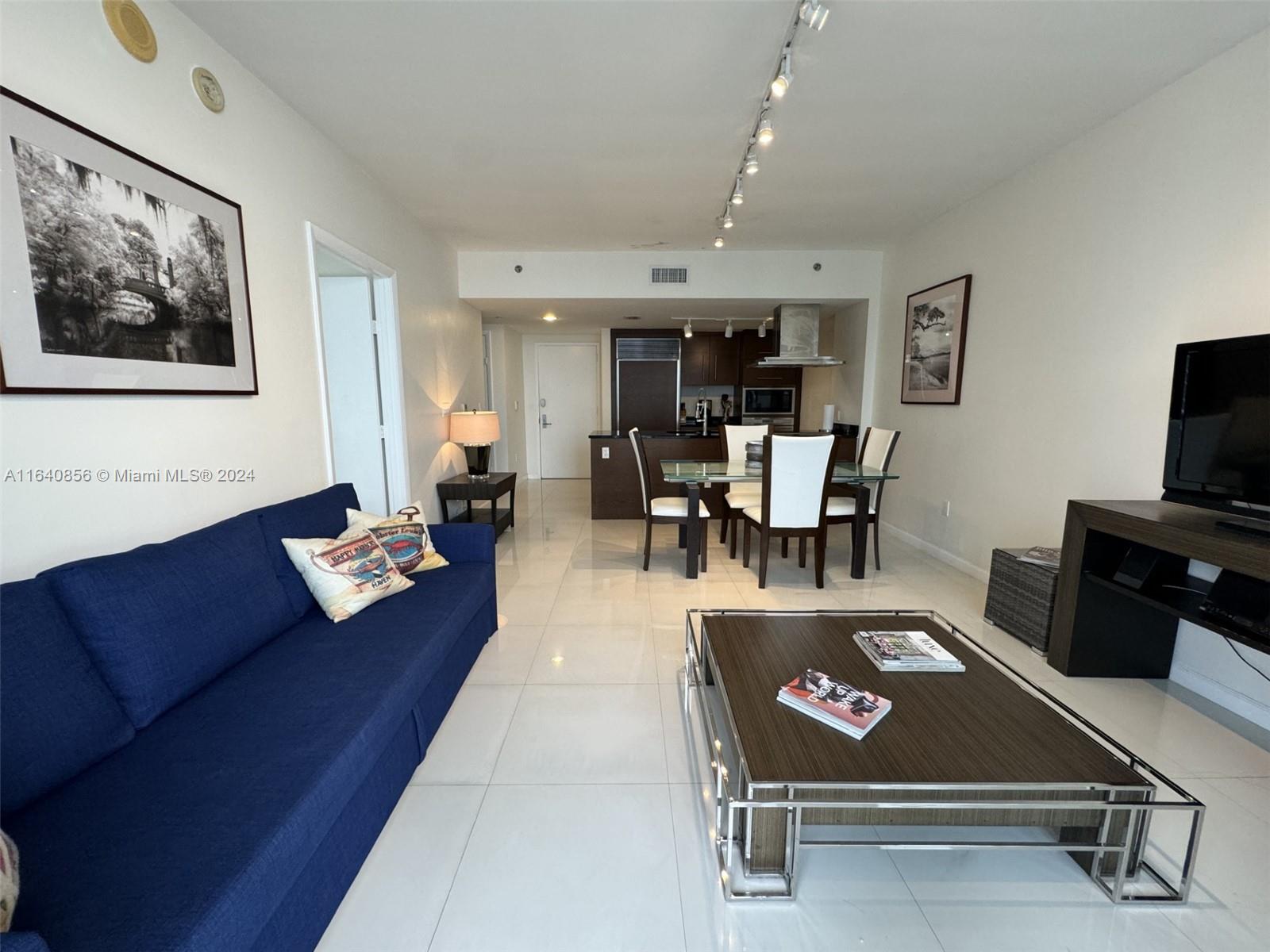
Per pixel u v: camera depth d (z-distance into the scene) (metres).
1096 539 2.25
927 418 4.23
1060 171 2.87
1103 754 1.36
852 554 4.05
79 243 1.39
